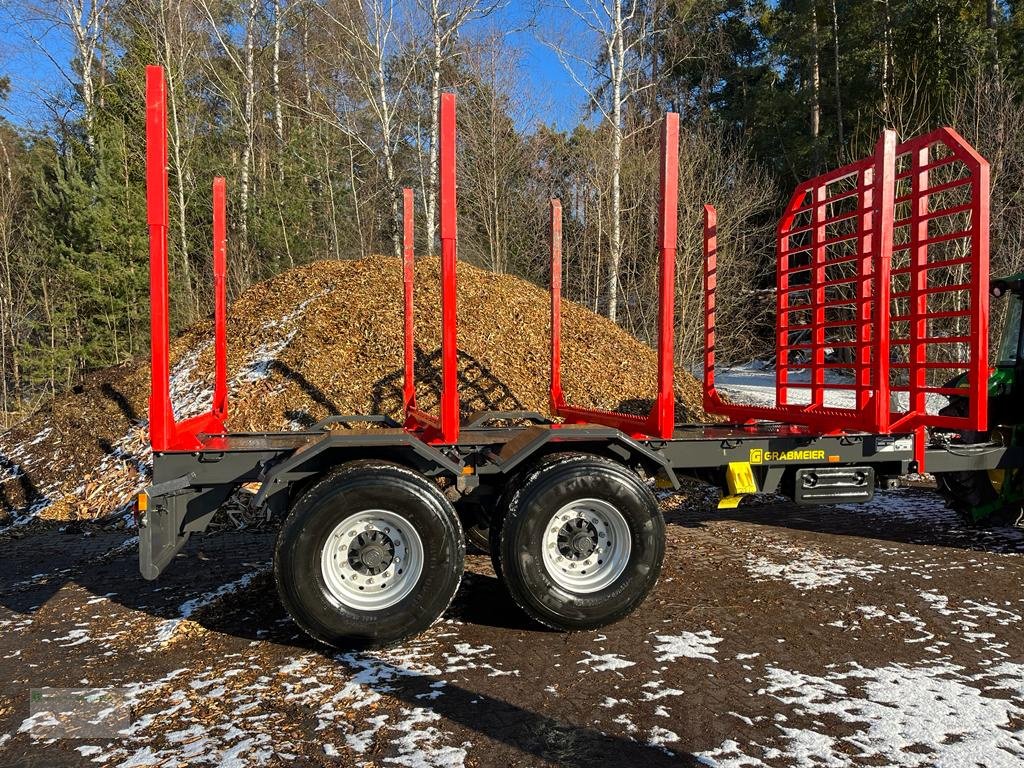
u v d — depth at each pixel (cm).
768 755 281
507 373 1005
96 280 1833
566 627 415
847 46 2655
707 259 663
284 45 3003
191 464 417
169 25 2364
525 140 2547
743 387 1753
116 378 1080
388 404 915
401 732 302
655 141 2395
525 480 417
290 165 2466
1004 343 647
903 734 297
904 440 510
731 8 3528
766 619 436
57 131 2600
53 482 875
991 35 2073
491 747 289
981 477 632
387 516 399
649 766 274
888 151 470
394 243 2219
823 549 594
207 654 395
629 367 1112
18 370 2094
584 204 2238
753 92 3069
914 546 603
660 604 464
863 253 543
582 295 2195
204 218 2367
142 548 391
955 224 1270
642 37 2122
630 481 423
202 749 291
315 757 283
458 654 389
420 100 2611
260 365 1009
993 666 367
